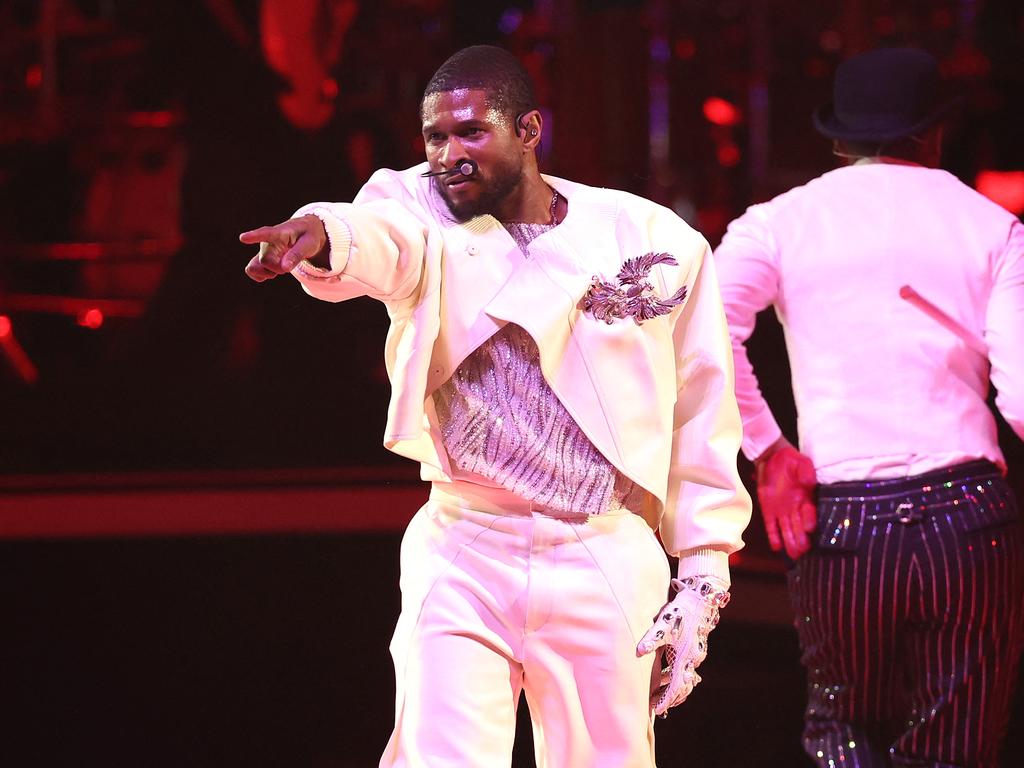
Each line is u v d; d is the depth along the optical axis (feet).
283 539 66.33
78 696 59.88
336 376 89.76
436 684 30.42
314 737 56.85
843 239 41.68
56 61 104.06
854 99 43.32
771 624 62.54
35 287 102.37
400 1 111.65
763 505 42.06
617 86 126.72
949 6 124.77
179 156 93.30
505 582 30.58
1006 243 41.22
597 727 30.94
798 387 42.04
